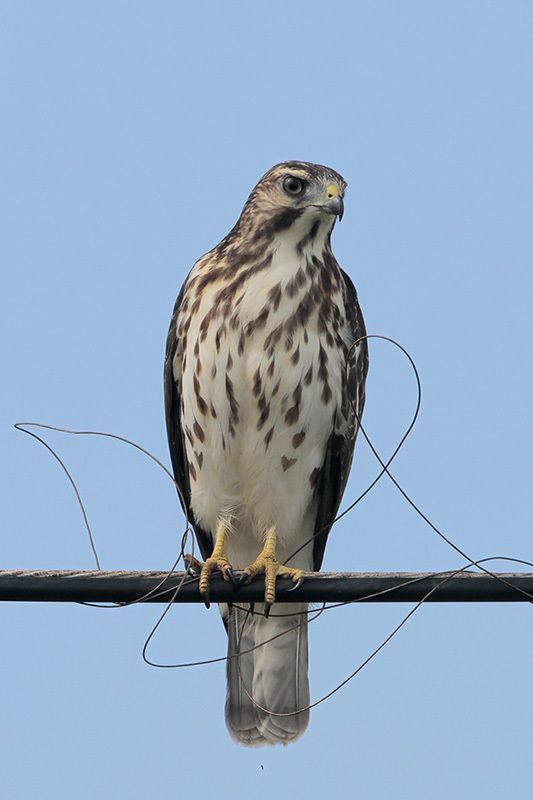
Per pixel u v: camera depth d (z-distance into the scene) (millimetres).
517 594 9977
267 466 13500
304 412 13312
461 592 10078
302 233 13453
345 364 13625
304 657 14055
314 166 13711
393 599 10258
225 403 13305
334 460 13930
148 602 10359
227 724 14023
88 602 10133
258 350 13148
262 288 13234
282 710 13984
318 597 10406
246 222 13688
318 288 13375
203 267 13641
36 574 10070
